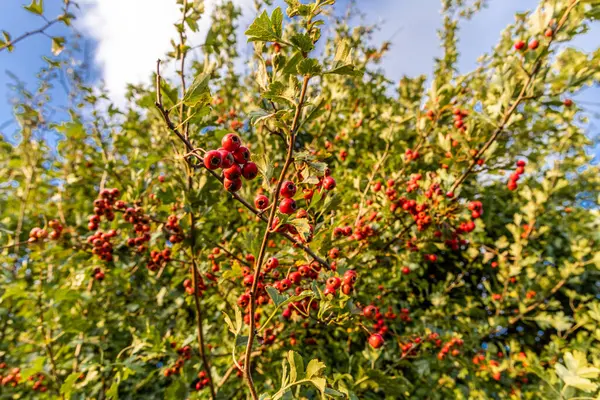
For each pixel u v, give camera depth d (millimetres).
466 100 5805
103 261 3680
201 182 3018
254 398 1758
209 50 2900
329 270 2414
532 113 5062
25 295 4031
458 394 4586
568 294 5445
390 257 4098
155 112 2951
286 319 3752
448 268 7391
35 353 4375
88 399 3906
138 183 3912
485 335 5484
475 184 6758
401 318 4945
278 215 1686
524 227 5844
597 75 3033
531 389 4805
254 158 1881
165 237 3750
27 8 2672
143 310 4691
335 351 4539
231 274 2479
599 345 4758
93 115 4965
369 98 6867
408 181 4219
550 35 3109
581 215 6832
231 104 6633
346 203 4336
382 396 4559
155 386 5066
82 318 3957
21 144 5820
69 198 5938
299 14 1447
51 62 2943
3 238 4770
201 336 3422
